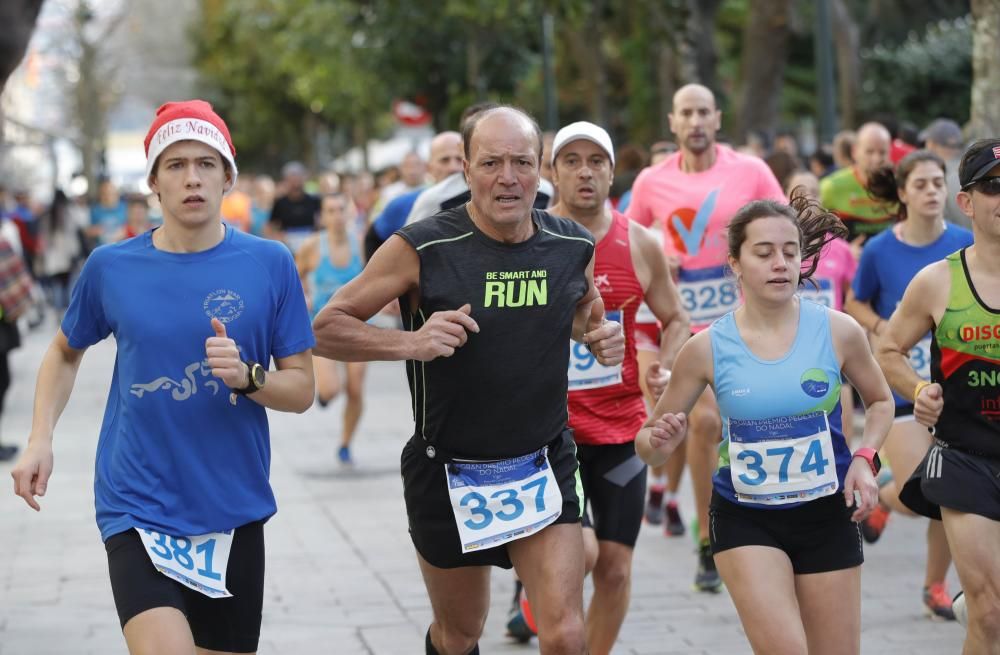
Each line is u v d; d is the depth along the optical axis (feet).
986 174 34.09
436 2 162.20
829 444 32.01
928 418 34.17
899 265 47.78
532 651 43.65
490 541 31.09
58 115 332.39
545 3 118.42
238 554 30.25
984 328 34.32
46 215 156.87
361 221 137.49
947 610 46.21
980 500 34.04
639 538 59.82
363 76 215.72
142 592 28.50
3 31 41.75
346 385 75.66
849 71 154.92
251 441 30.25
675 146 70.13
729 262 32.76
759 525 32.12
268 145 393.50
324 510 64.90
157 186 30.22
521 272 31.04
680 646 43.83
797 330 32.30
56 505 65.92
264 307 30.27
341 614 47.67
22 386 111.65
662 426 32.63
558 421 31.81
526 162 30.45
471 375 30.91
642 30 134.92
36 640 44.60
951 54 146.41
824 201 68.90
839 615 31.96
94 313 30.53
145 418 29.71
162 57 333.42
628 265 40.83
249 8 308.81
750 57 133.90
